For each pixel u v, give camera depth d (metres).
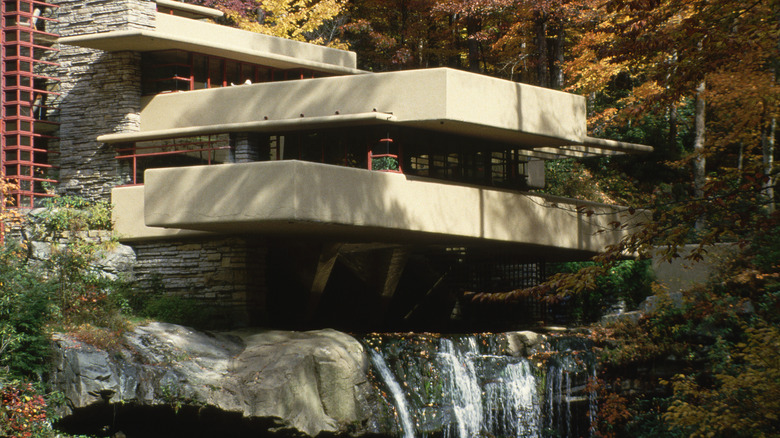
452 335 23.69
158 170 23.69
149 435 18.94
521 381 23.36
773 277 19.61
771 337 15.66
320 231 24.48
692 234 26.05
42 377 17.83
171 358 19.14
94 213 26.61
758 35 14.07
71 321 19.73
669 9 15.04
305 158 26.47
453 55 46.34
